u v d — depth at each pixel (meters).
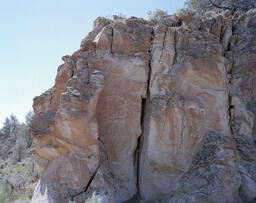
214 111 7.52
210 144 6.97
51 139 6.91
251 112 7.63
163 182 7.07
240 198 6.72
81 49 7.77
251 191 6.55
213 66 7.82
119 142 7.55
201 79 7.78
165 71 7.93
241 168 6.80
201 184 6.38
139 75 8.02
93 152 6.47
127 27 8.44
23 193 9.52
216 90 7.77
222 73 7.91
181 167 7.01
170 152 7.16
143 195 7.23
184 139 7.18
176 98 7.49
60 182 6.35
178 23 9.37
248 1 12.62
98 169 6.52
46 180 6.61
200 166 6.75
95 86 6.76
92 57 7.45
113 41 8.23
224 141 7.03
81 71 7.07
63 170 6.45
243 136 7.45
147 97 8.13
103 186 6.32
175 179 6.96
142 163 7.62
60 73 8.12
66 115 6.29
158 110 7.36
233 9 13.15
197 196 6.09
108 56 7.95
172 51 8.18
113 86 7.76
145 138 7.62
